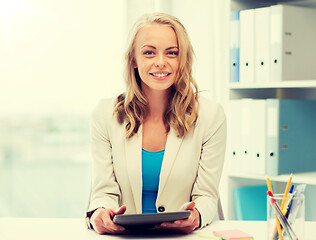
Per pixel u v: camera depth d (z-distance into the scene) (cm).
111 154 172
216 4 308
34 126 346
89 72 312
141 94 170
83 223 152
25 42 328
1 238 133
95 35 308
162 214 128
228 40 248
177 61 163
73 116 331
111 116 172
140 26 164
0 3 320
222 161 171
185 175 165
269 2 264
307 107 244
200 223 143
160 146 169
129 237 134
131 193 168
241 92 253
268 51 232
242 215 236
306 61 239
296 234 117
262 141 232
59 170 362
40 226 147
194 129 168
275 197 119
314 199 246
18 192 365
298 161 241
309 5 255
